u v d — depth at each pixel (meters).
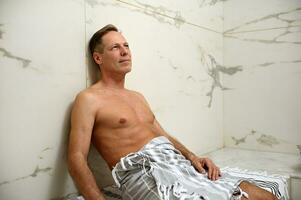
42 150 1.18
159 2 1.78
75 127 1.18
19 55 1.09
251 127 2.41
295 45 2.20
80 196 1.28
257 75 2.36
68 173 1.28
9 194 1.07
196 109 2.16
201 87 2.21
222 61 2.48
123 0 1.54
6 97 1.05
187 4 2.03
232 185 1.16
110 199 1.31
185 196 1.06
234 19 2.43
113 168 1.22
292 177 1.71
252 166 1.90
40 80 1.16
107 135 1.24
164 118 1.84
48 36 1.19
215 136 2.41
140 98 1.45
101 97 1.26
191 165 1.31
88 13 1.36
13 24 1.07
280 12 2.25
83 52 1.34
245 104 2.42
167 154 1.23
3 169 1.05
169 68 1.88
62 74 1.25
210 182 1.17
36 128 1.15
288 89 2.24
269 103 2.32
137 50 1.63
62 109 1.25
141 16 1.65
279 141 2.30
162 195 1.08
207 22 2.27
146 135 1.29
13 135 1.08
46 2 1.17
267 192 1.19
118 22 1.51
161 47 1.80
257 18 2.34
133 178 1.17
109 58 1.32
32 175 1.14
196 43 2.14
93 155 1.39
